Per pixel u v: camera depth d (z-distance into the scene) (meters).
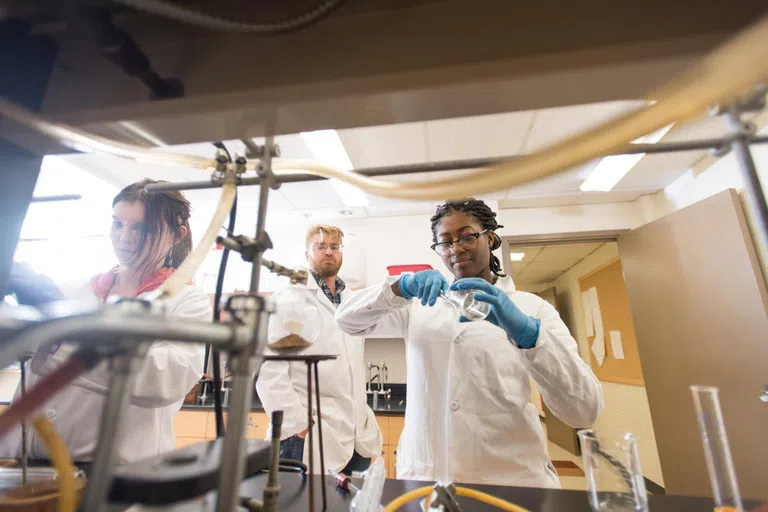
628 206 2.86
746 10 0.35
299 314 0.51
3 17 0.44
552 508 0.61
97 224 2.42
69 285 1.28
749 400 1.77
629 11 0.37
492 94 0.40
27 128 0.45
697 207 2.08
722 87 0.24
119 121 0.44
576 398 0.95
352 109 0.42
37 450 0.84
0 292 0.52
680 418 2.15
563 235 2.84
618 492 0.61
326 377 1.73
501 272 1.39
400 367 2.85
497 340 1.13
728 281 1.89
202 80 0.43
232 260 2.72
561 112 1.75
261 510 0.47
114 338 0.21
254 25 0.35
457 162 0.49
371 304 1.12
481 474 1.02
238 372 0.28
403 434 1.22
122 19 0.44
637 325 2.50
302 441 1.54
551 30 0.37
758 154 1.79
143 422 0.91
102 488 0.19
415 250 3.00
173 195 1.13
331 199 2.76
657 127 0.27
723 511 0.57
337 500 0.63
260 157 0.48
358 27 0.41
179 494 0.33
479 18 0.39
